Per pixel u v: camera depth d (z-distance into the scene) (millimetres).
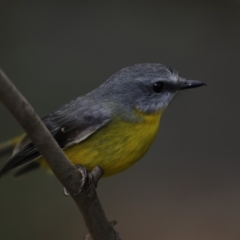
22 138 8648
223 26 13117
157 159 13242
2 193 11281
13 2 13039
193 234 11852
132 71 7758
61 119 7695
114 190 12742
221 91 13141
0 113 11891
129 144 7484
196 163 13227
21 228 11133
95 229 6645
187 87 7965
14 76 12570
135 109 7582
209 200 12555
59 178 6117
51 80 12734
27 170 8523
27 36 12930
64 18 13211
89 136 7453
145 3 13352
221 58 13117
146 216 12211
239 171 13078
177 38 13188
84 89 12758
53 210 11391
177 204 12477
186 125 13422
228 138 13414
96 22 13273
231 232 11844
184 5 13250
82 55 13031
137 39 13188
